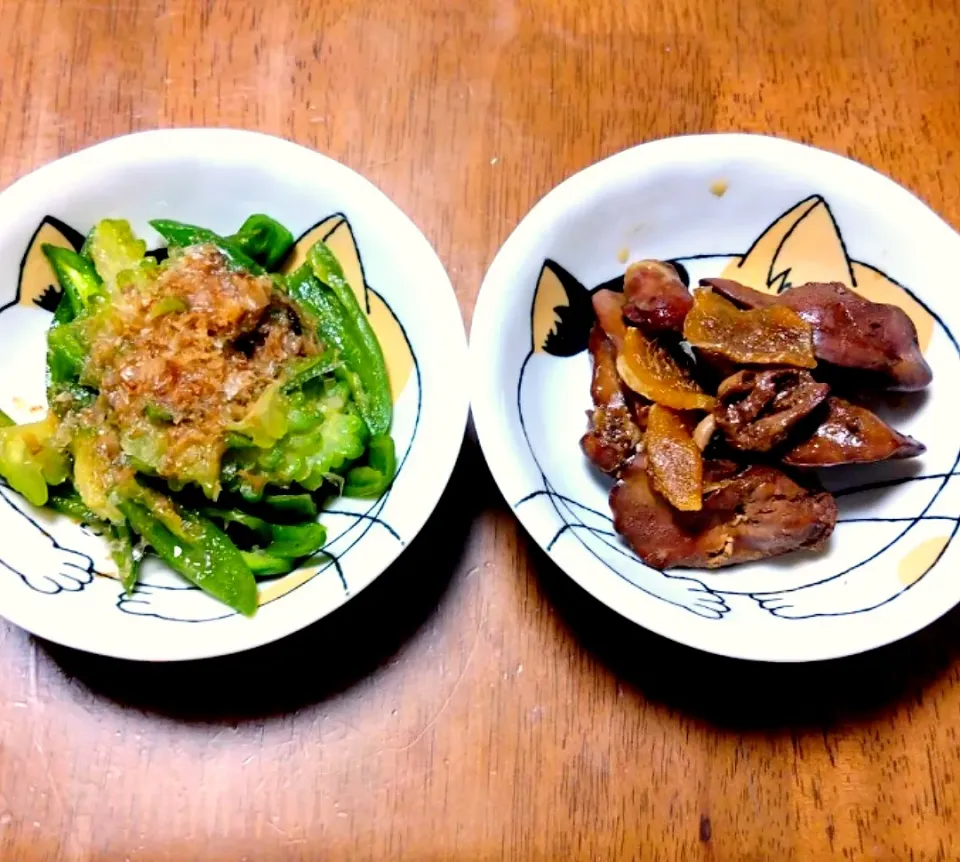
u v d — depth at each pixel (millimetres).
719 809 296
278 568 278
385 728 297
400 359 299
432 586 307
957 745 301
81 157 290
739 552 292
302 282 302
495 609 306
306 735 296
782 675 306
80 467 277
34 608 259
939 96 355
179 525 274
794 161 305
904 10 363
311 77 349
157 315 279
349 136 345
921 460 299
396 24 354
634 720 301
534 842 292
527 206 342
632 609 258
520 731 299
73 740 293
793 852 293
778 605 289
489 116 348
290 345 288
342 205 295
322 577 266
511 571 309
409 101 348
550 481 293
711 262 326
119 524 279
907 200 300
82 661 299
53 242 295
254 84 348
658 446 284
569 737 299
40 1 349
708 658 306
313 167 294
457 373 277
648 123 351
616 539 300
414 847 290
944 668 307
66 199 292
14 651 298
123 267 293
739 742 300
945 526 285
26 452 275
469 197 341
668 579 291
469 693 301
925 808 297
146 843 288
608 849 292
